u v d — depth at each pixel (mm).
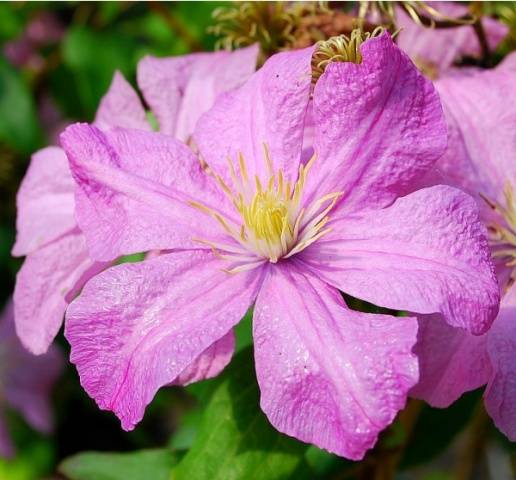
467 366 417
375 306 422
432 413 518
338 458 478
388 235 405
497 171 447
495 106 451
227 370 442
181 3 612
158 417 685
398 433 470
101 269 448
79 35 631
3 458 672
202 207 420
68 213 468
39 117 687
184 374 424
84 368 402
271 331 400
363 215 412
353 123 413
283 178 422
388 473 494
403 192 413
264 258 418
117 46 634
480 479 638
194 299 409
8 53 682
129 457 493
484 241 396
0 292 656
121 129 431
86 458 496
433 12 476
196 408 604
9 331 660
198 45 598
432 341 417
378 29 443
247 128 431
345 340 388
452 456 779
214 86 472
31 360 662
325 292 404
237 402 436
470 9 494
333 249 410
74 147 421
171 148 428
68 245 463
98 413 675
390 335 383
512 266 441
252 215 413
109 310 405
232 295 410
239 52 477
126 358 402
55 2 665
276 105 425
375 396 378
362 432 377
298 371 390
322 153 418
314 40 475
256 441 432
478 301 387
